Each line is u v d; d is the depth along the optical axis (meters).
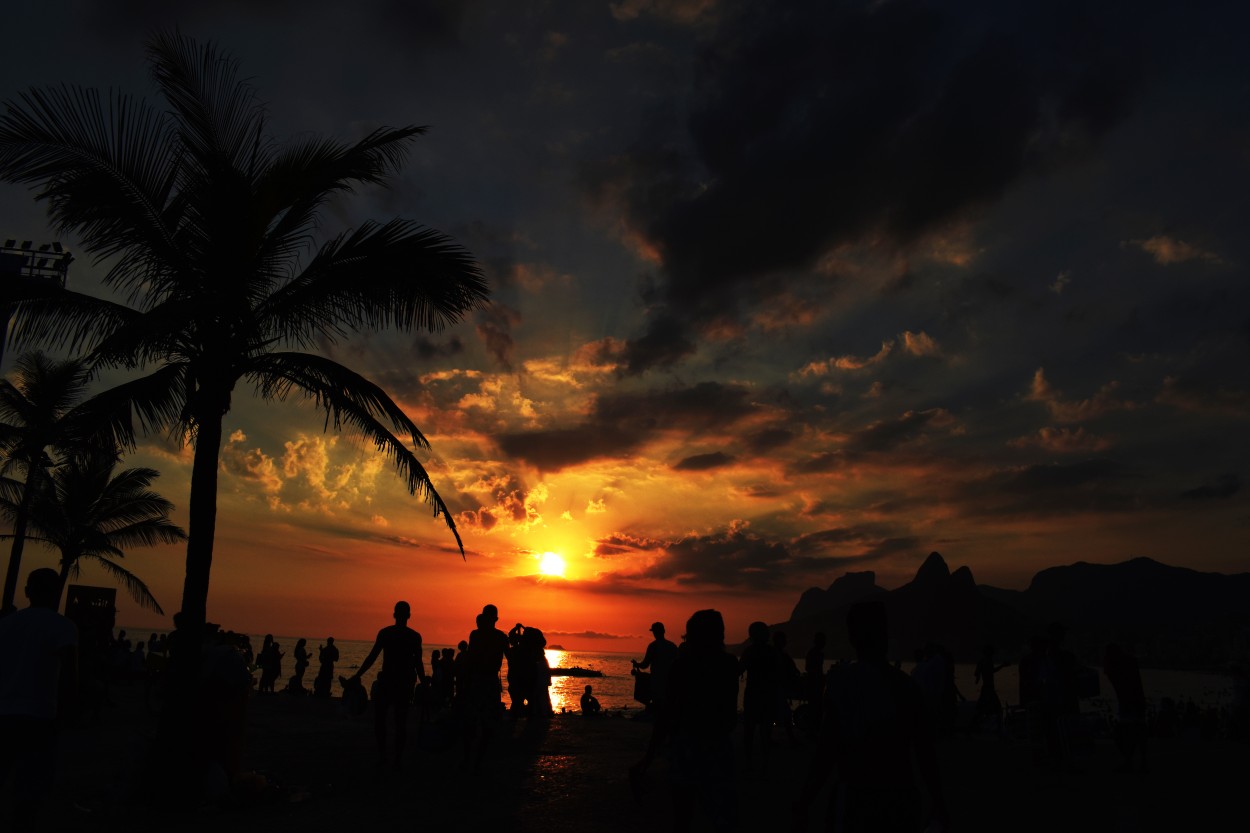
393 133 9.82
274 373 9.74
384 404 9.80
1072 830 7.98
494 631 10.75
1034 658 13.30
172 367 9.41
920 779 11.14
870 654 3.79
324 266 9.66
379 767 10.38
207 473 9.06
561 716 19.70
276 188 9.27
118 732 14.14
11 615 5.98
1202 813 9.02
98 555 27.70
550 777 10.18
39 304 9.13
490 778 10.01
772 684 10.79
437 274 9.55
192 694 8.36
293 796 8.62
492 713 10.50
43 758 5.80
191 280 9.42
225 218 9.20
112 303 9.44
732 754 5.50
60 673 6.00
